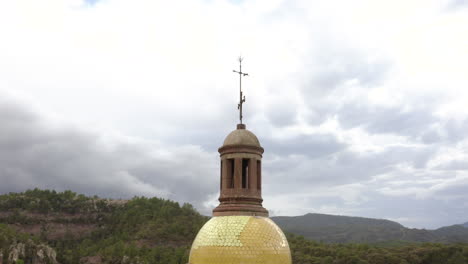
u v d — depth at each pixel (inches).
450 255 5004.9
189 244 7224.4
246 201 1020.5
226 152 1067.9
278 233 978.1
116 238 7721.5
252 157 1057.5
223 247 911.7
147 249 6732.3
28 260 6038.4
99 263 6264.8
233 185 1044.5
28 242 6402.6
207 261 918.4
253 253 901.8
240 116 1143.6
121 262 6215.6
